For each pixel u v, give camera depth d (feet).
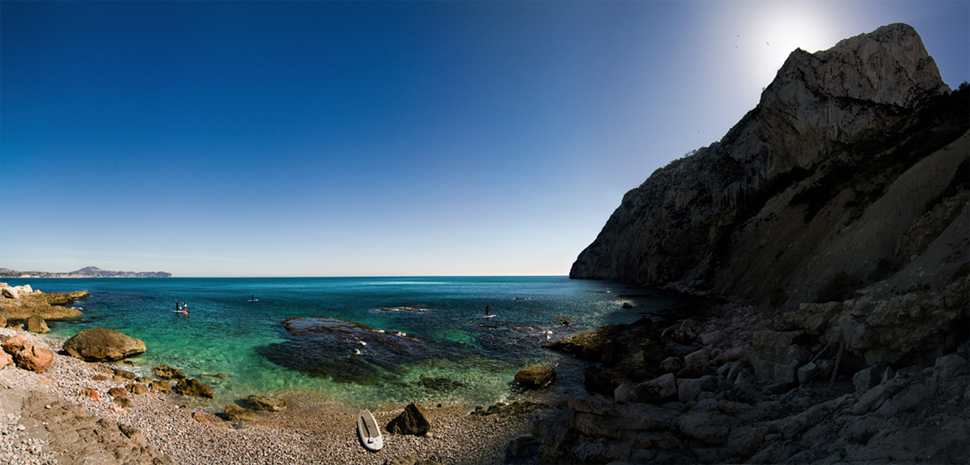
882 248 68.49
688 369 63.87
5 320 100.27
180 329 115.44
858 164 131.95
